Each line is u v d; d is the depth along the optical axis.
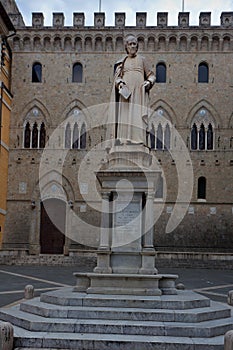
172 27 53.84
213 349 11.02
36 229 51.81
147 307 13.07
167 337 11.61
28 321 12.20
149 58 54.34
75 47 54.91
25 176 52.84
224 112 53.03
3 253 44.00
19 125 53.75
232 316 13.66
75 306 13.16
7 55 53.12
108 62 54.56
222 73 53.69
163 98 53.56
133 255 15.02
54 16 54.78
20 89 54.47
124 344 11.16
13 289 23.58
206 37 53.88
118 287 14.30
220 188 51.69
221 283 28.52
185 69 53.94
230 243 50.69
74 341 11.25
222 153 52.28
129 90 16.41
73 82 54.56
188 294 14.98
